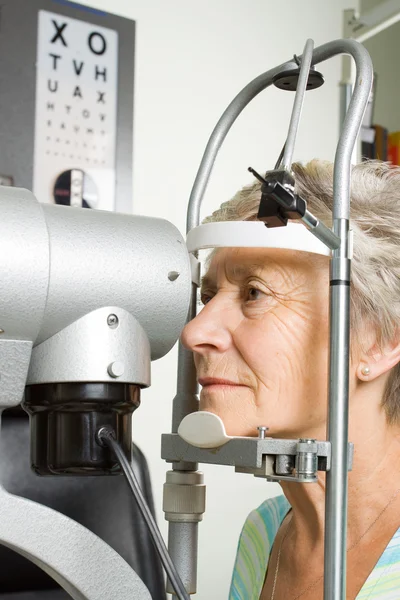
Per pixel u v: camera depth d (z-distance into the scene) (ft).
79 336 1.88
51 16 5.43
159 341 2.02
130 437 2.02
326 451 2.00
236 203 2.64
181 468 2.37
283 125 6.61
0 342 1.77
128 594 1.74
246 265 2.43
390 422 2.58
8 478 3.70
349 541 2.60
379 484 2.57
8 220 1.78
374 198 2.56
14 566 3.73
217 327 2.43
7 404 1.79
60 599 3.78
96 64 5.64
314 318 2.36
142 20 5.90
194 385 2.56
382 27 5.49
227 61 6.36
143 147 5.90
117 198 5.71
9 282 1.74
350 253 2.06
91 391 1.90
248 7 6.47
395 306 2.44
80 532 1.71
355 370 2.47
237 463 2.08
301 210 1.83
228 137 6.26
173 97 6.06
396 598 2.46
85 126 5.58
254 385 2.37
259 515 3.24
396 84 7.91
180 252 2.01
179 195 6.07
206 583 5.92
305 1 6.81
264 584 2.99
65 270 1.84
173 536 2.35
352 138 2.08
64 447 1.94
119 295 1.91
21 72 5.31
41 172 5.39
